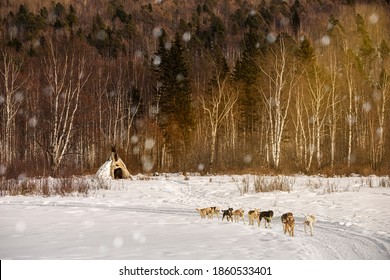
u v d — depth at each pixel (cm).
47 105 5975
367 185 3081
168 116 6003
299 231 1461
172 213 1994
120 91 6694
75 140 5972
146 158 5894
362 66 8294
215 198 2605
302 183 3316
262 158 5622
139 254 1096
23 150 6347
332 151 4978
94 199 2609
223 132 6412
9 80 6488
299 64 5866
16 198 2705
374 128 6088
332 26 10544
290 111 5891
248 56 6538
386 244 1230
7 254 1106
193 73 7938
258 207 2114
